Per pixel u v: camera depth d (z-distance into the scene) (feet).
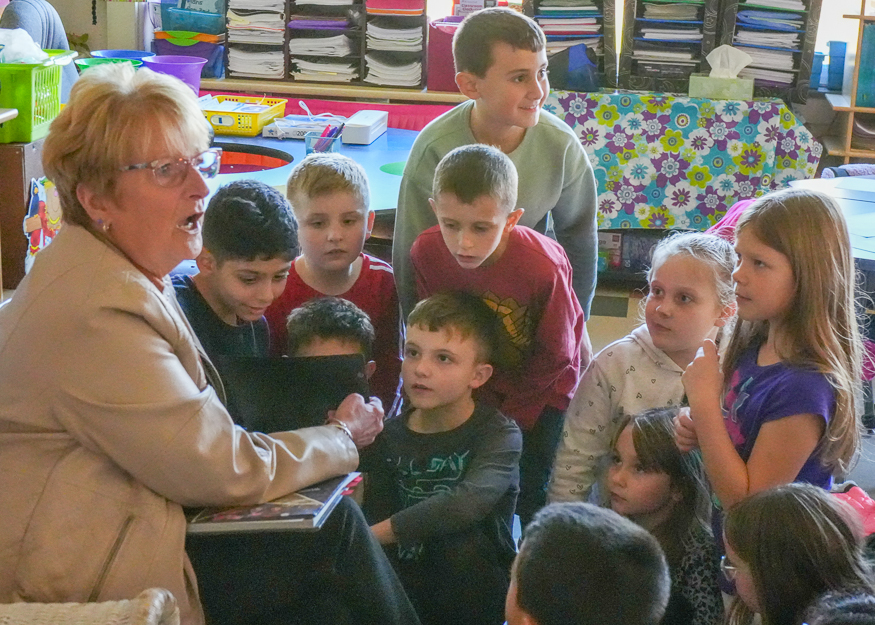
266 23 16.42
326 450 5.04
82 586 4.41
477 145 6.46
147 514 4.51
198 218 4.78
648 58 15.93
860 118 16.22
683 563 6.09
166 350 4.51
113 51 15.14
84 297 4.37
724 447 5.46
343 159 7.11
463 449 6.31
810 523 4.62
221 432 4.53
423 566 6.18
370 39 16.34
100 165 4.43
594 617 4.17
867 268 8.66
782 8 15.34
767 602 4.67
